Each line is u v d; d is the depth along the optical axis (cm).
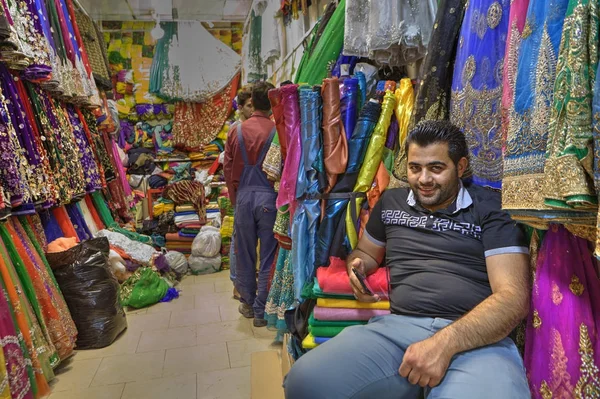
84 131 336
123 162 501
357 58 210
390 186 163
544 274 105
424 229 131
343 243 169
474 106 129
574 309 97
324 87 170
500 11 122
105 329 251
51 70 245
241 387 202
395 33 162
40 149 240
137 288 321
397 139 172
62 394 200
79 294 245
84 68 324
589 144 79
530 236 122
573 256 99
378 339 120
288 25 393
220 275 412
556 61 89
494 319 106
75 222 311
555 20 89
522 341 126
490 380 99
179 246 448
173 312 309
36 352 197
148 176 525
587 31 79
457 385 100
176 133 553
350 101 173
